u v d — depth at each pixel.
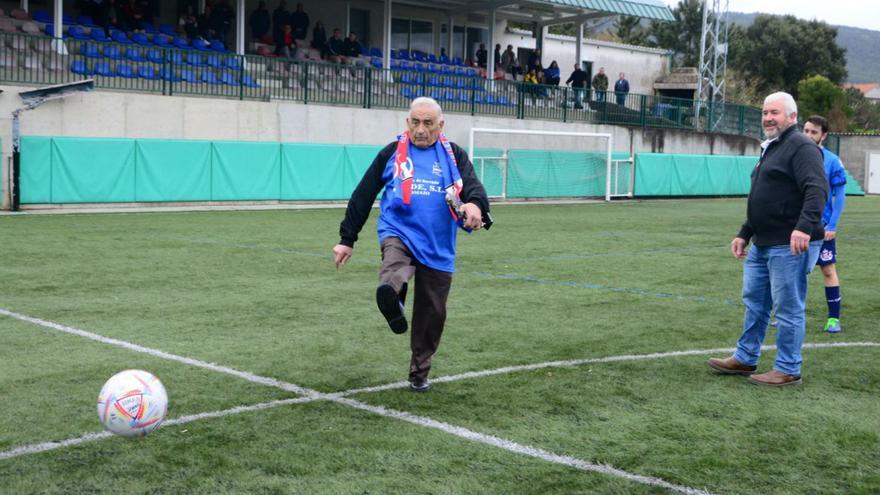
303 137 25.20
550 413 5.27
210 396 5.51
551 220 20.97
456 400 5.52
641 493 4.02
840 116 59.66
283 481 4.10
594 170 31.08
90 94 21.08
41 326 7.63
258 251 13.27
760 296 6.14
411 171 5.39
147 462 4.32
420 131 5.38
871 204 32.31
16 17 24.58
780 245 5.89
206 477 4.14
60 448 4.51
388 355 6.74
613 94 33.47
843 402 5.62
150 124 22.19
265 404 5.35
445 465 4.34
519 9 36.59
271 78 25.44
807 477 4.26
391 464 4.34
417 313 5.58
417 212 5.38
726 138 36.94
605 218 21.98
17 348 6.79
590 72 44.16
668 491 4.05
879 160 43.59
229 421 5.00
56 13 23.48
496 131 27.88
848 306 9.56
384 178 5.52
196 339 7.22
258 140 24.23
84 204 20.67
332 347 7.00
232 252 13.08
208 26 27.73
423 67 33.50
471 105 29.47
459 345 7.17
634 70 46.28
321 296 9.45
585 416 5.22
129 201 21.31
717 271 12.10
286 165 23.94
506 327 7.96
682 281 11.11
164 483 4.06
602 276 11.46
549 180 29.89
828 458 4.54
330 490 4.00
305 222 18.36
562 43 42.53
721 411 5.38
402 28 35.56
